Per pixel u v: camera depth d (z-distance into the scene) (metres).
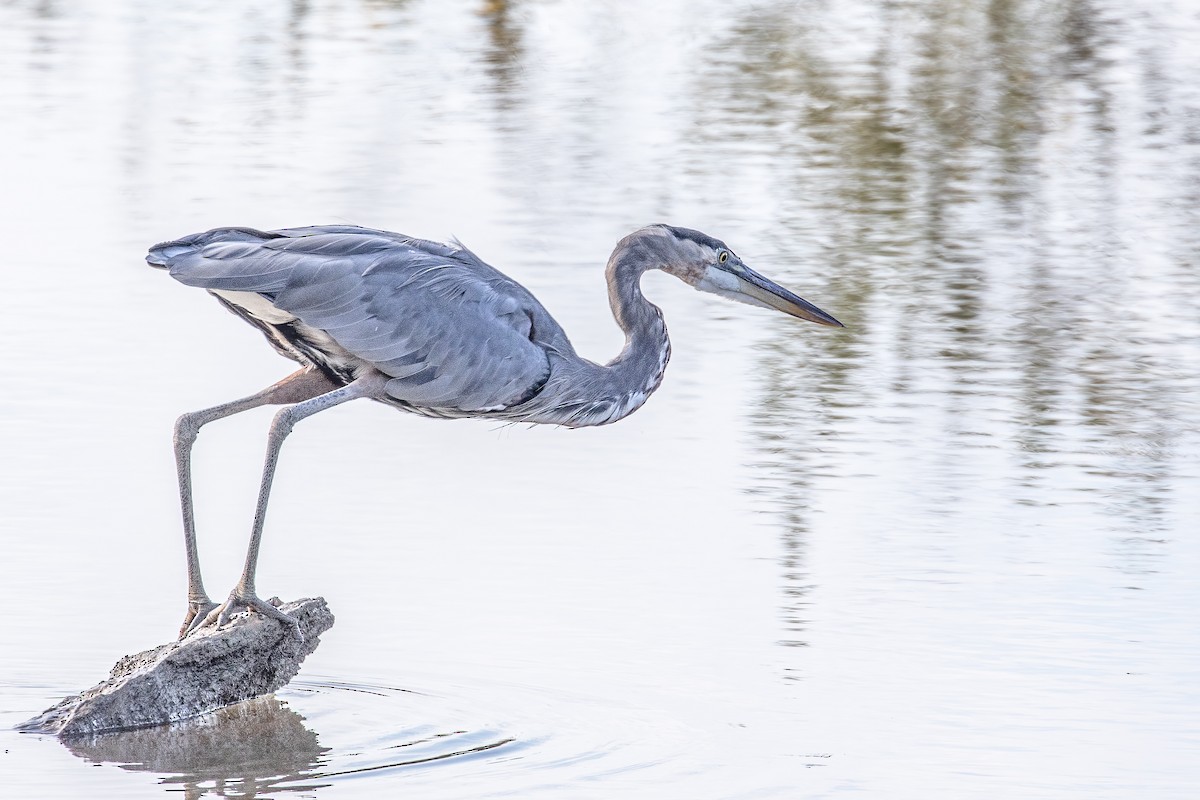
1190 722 10.28
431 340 11.21
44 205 22.48
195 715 10.47
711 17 36.25
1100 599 12.16
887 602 12.10
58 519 13.31
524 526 13.52
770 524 13.61
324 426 16.00
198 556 11.91
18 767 9.64
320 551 12.95
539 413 11.85
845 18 36.09
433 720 10.40
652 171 25.34
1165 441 15.70
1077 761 9.78
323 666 11.19
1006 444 15.58
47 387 16.20
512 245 21.19
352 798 9.30
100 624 11.56
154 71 31.11
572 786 9.49
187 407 15.79
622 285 12.39
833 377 17.53
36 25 34.84
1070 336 18.91
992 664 11.10
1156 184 25.39
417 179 24.38
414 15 36.28
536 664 11.14
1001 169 26.16
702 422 16.16
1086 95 30.39
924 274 21.05
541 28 35.19
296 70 31.50
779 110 29.33
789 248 21.86
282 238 11.16
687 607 12.02
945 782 9.53
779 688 10.77
